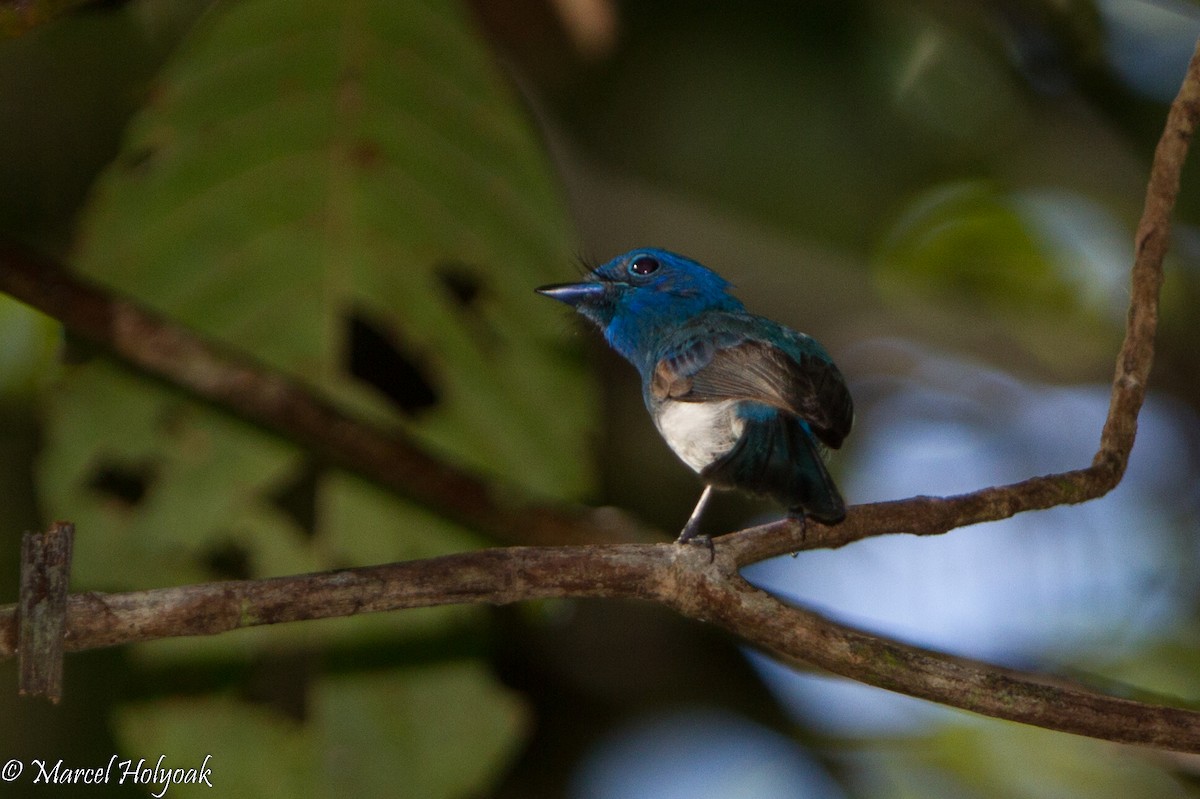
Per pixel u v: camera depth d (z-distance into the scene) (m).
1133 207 15.62
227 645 9.88
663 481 15.99
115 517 9.76
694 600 7.15
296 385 9.46
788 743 14.74
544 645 15.00
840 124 14.15
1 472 13.30
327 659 10.04
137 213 9.61
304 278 9.73
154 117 9.71
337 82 9.85
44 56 13.52
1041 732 13.98
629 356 12.71
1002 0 13.71
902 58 14.04
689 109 14.27
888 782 14.18
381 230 9.82
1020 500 8.34
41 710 13.06
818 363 11.06
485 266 9.94
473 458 9.69
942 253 16.33
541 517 9.87
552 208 10.01
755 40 14.06
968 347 17.94
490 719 10.13
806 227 14.55
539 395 9.89
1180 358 16.12
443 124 9.94
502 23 14.08
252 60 9.80
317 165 9.82
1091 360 17.08
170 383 9.91
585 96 14.48
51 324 12.85
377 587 6.65
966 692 7.04
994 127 14.41
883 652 7.09
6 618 6.25
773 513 16.02
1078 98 14.52
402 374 10.47
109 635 6.30
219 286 9.63
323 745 9.92
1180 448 16.02
